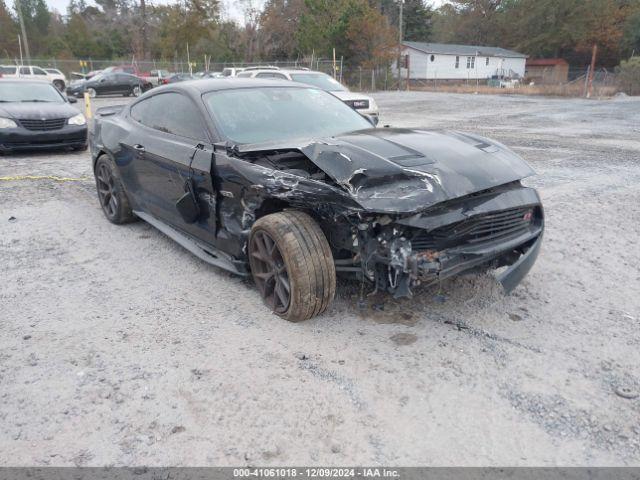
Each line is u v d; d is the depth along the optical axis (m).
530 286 4.14
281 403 2.77
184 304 3.91
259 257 3.64
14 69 33.28
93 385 2.95
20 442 2.53
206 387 2.91
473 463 2.36
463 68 55.22
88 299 4.02
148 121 5.08
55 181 8.08
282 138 4.16
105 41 63.56
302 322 3.57
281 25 51.53
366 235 3.18
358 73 39.97
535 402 2.75
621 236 5.32
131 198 5.47
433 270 3.04
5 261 4.83
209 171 3.89
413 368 3.05
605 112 19.02
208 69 44.09
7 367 3.13
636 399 2.76
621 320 3.60
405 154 3.40
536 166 8.73
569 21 57.53
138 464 2.38
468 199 3.28
